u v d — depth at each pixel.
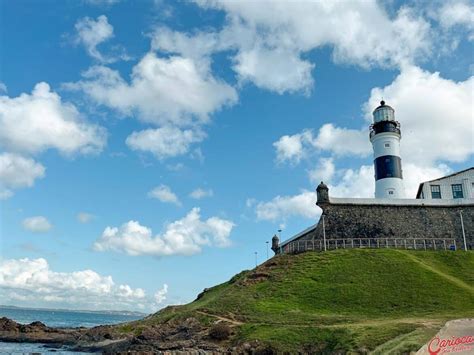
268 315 40.88
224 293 50.78
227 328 39.25
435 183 65.81
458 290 41.56
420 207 60.16
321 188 59.62
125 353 36.81
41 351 50.38
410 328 30.78
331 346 31.91
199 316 44.72
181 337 41.59
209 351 35.25
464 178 65.62
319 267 49.72
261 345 34.16
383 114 70.88
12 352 49.28
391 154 69.12
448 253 52.88
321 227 59.16
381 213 59.53
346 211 59.41
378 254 51.28
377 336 30.36
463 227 58.72
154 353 35.88
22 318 186.12
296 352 32.53
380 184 68.56
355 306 40.62
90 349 50.12
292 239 71.00
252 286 49.19
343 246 57.34
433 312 37.31
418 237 58.31
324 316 38.94
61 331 68.75
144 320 60.56
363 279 45.47
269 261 54.66
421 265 47.94
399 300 40.66
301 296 44.03
